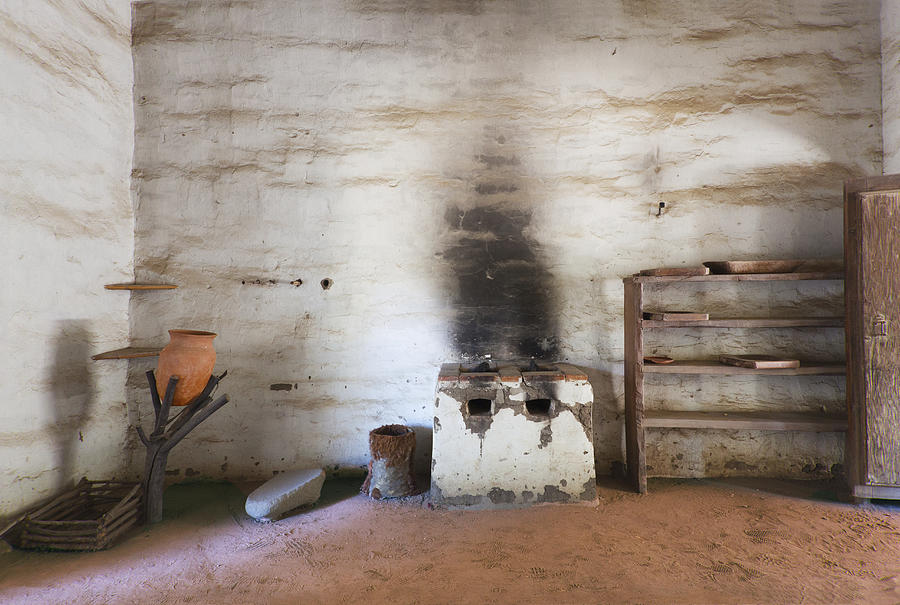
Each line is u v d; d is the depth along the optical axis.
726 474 3.28
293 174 3.39
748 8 3.30
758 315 3.28
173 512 2.86
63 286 2.83
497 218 3.39
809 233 3.28
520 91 3.37
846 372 2.88
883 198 2.71
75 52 2.90
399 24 3.37
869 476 2.77
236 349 3.38
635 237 3.36
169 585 2.10
